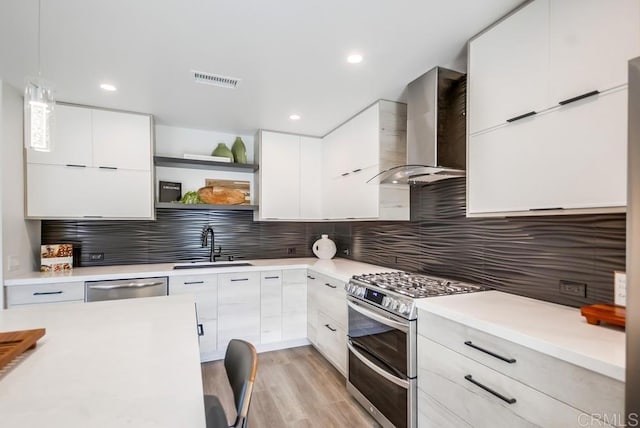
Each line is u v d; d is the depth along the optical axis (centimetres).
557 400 109
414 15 161
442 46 189
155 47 190
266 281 324
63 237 305
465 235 225
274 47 191
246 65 212
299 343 342
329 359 283
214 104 281
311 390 250
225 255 369
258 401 234
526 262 183
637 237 82
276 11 158
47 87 152
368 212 280
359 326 227
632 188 83
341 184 328
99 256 318
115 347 121
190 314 164
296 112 299
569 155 132
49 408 82
